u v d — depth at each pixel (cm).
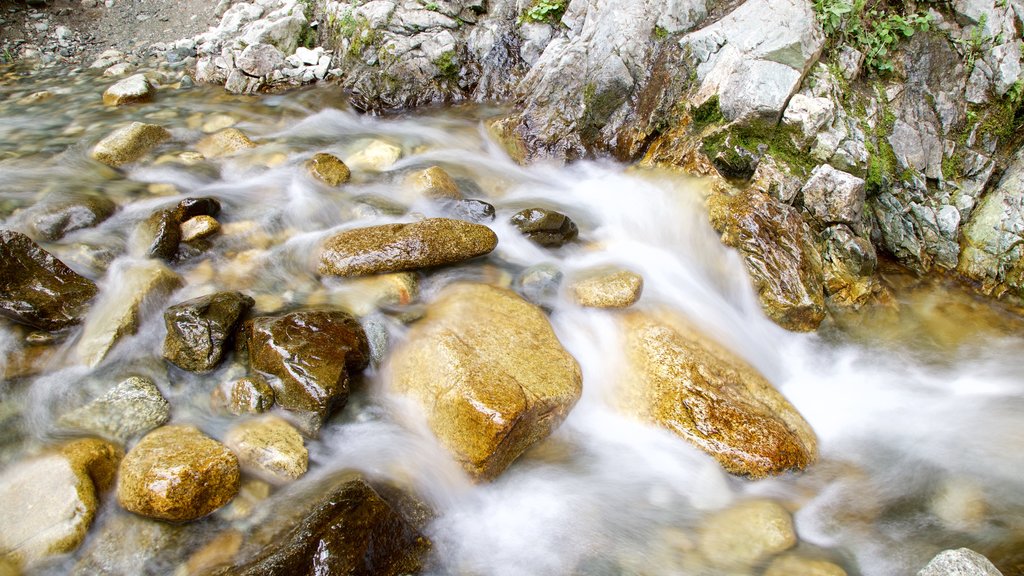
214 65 995
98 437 400
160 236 544
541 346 479
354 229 559
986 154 732
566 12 898
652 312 552
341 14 1003
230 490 375
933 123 739
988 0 746
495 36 951
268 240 596
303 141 812
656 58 786
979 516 431
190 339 448
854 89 734
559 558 392
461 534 396
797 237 607
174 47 1060
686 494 434
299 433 416
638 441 466
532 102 825
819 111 666
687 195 678
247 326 462
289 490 389
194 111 884
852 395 543
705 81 733
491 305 511
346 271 530
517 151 816
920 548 408
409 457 422
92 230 581
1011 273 656
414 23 955
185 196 654
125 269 523
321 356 436
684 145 723
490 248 580
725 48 728
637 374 497
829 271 623
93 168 691
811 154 675
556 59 835
